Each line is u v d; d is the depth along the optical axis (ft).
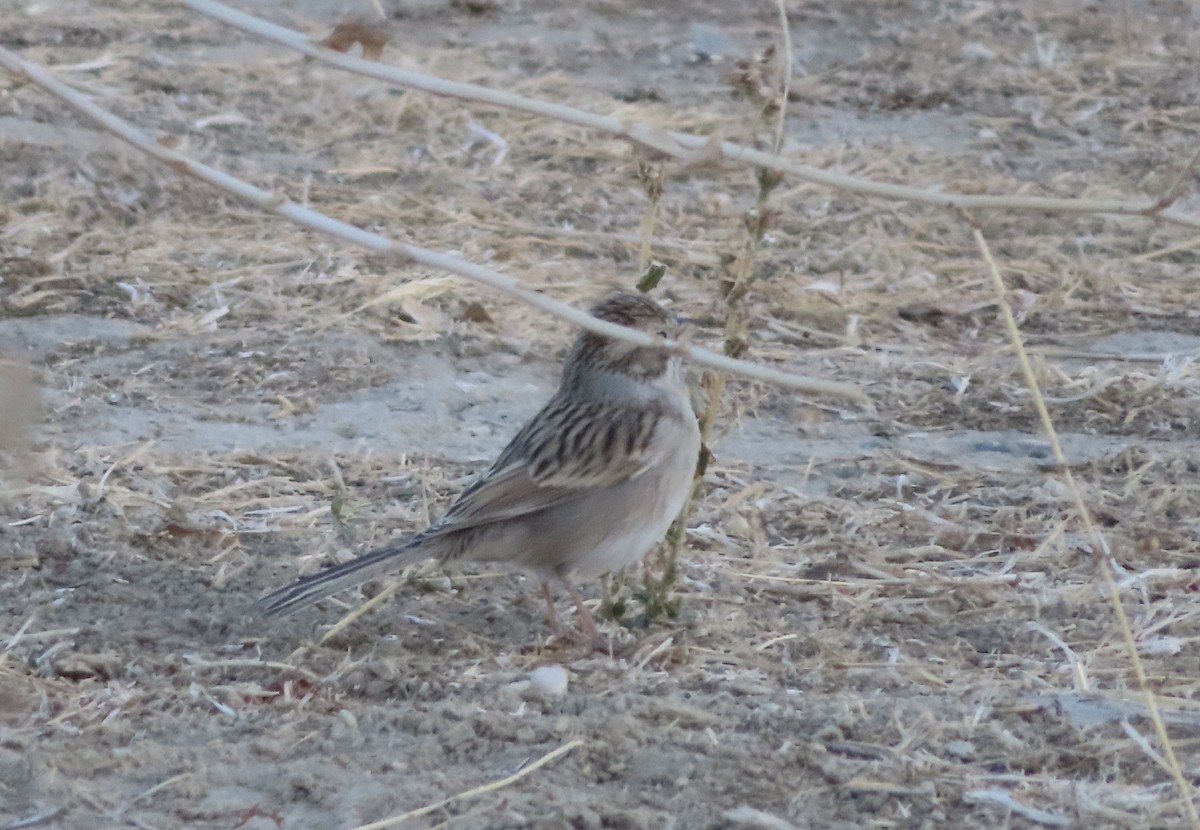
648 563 36.81
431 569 36.86
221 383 46.85
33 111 67.77
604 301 34.40
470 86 24.04
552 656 32.86
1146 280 56.75
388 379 47.44
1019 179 65.82
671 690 30.66
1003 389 47.62
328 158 65.77
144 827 25.32
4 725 28.76
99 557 35.96
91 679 30.94
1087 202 24.99
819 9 88.84
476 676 31.42
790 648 33.04
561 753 27.61
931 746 28.25
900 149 68.74
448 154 66.33
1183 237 60.34
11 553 35.99
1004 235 60.44
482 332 50.93
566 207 61.31
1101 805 26.22
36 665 31.27
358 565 32.19
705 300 53.98
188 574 35.58
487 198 62.13
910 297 54.60
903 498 40.81
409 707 29.73
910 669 31.78
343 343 49.39
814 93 75.46
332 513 37.60
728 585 35.94
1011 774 27.37
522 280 54.54
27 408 32.53
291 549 37.17
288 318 51.24
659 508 33.45
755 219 32.45
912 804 26.35
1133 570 36.47
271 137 67.67
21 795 26.20
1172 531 38.55
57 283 53.11
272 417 44.80
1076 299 54.90
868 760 27.73
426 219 59.62
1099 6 90.12
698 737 28.25
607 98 73.15
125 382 46.52
